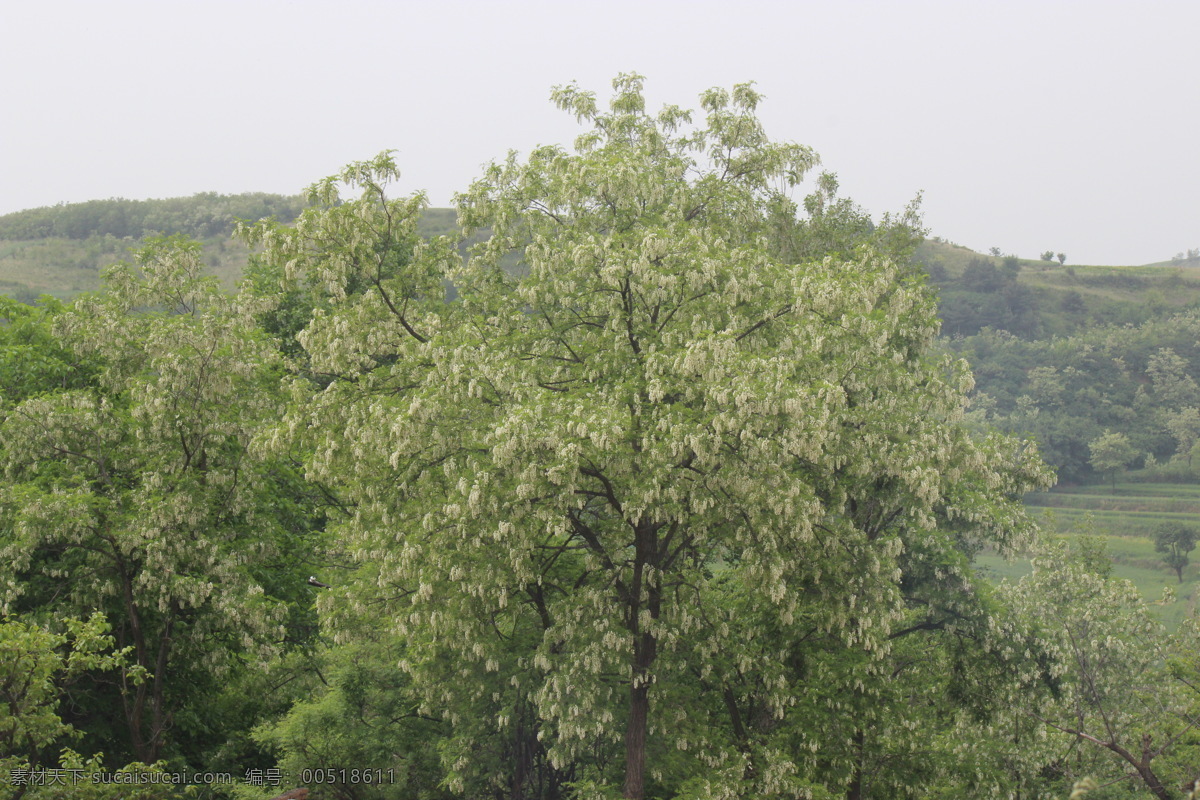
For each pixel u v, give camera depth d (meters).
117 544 18.88
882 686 21.88
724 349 17.56
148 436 20.80
